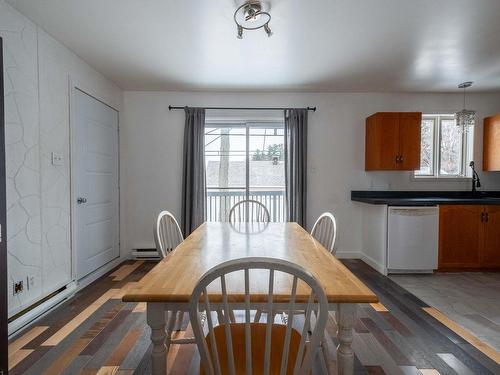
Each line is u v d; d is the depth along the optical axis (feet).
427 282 9.84
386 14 6.67
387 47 8.34
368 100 12.61
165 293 3.15
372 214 11.64
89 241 9.76
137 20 6.98
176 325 6.55
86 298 8.41
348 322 3.27
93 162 10.02
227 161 13.46
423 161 13.05
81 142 9.26
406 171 12.71
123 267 11.47
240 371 3.32
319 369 5.30
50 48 7.73
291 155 12.25
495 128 11.95
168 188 12.62
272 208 13.67
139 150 12.55
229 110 12.64
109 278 10.19
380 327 6.77
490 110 12.64
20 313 6.68
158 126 12.52
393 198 11.84
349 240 12.78
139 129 12.50
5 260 5.01
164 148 12.57
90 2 6.27
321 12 6.57
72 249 8.69
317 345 2.85
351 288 3.26
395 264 10.50
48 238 7.64
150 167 12.59
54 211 7.90
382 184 12.75
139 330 6.57
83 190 9.39
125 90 12.37
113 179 11.51
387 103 12.62
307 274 2.68
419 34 7.59
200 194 12.17
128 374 5.08
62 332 6.48
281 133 13.46
